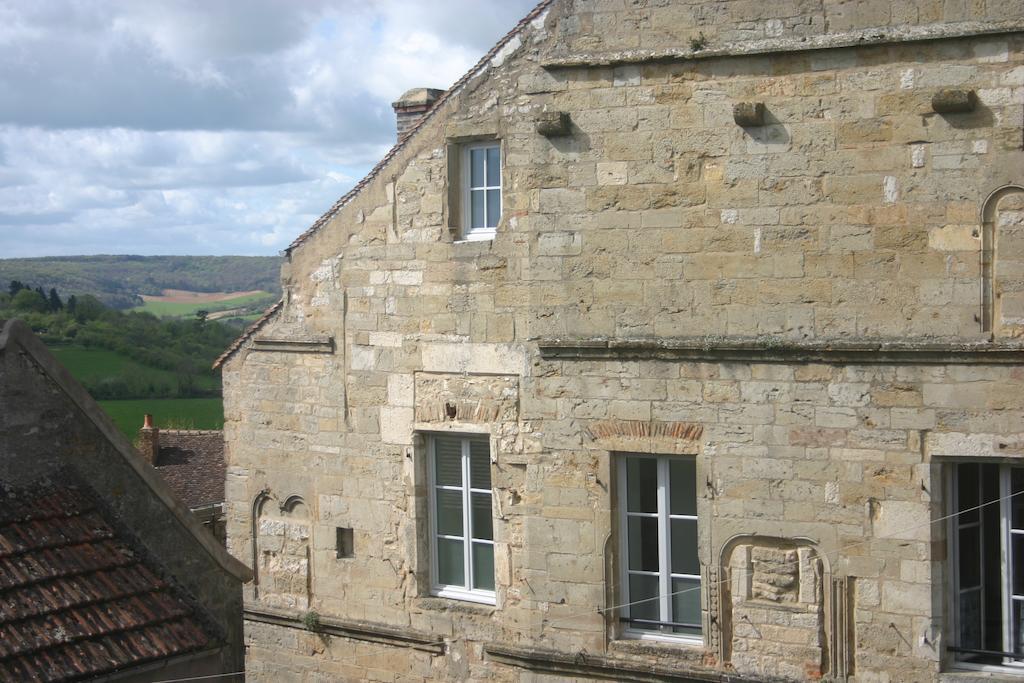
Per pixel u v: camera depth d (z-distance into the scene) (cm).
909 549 1296
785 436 1355
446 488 1662
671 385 1416
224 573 1294
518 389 1545
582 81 1459
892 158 1298
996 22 1237
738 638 1391
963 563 1319
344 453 1734
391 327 1675
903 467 1296
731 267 1384
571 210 1470
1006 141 1242
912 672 1298
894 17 1291
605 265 1452
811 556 1349
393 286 1670
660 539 1452
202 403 6488
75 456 1243
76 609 1125
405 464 1667
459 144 1619
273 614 1806
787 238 1353
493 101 1566
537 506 1511
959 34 1248
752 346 1357
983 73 1250
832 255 1331
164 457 3372
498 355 1562
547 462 1503
